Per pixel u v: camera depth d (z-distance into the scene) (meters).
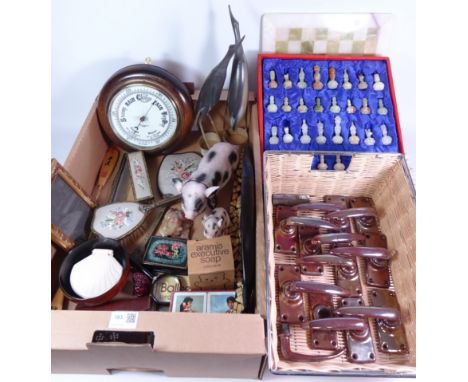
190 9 0.77
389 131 0.79
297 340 0.63
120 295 0.70
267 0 0.75
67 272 0.68
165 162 0.88
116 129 0.84
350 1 0.76
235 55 0.75
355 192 0.83
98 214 0.79
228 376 0.65
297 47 0.83
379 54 0.84
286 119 0.80
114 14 0.78
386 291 0.70
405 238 0.68
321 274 0.71
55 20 0.79
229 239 0.69
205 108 0.82
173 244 0.75
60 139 1.11
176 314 0.56
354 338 0.62
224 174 0.81
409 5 0.76
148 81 0.76
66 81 0.93
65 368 0.62
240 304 0.67
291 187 0.82
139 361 0.58
